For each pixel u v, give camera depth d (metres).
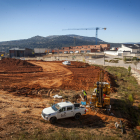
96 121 13.60
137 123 14.76
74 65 55.75
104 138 10.02
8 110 14.12
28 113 14.01
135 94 22.77
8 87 22.88
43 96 19.88
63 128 11.73
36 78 31.56
